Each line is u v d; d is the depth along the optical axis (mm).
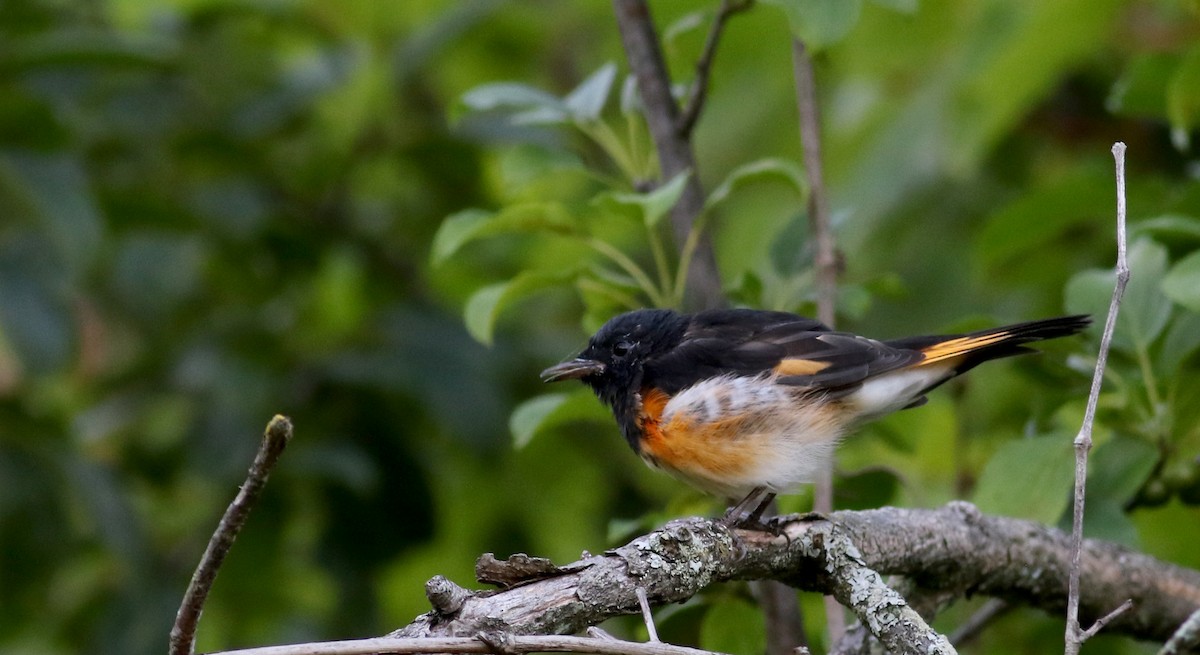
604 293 8078
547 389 12039
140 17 12305
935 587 6906
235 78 12172
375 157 12422
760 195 12367
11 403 10820
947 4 10914
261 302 12211
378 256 12359
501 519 12344
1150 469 7242
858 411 7422
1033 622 9039
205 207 11562
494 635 4781
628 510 12516
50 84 11422
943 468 9664
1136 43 10523
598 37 14391
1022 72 9781
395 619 12734
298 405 11195
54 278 10781
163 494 12086
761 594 7617
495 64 13945
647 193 8055
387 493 11250
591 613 5426
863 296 7957
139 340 12438
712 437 7211
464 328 11750
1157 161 11539
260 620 11602
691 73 9148
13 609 11125
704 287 8289
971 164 10516
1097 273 7703
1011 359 8211
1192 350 7289
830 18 6859
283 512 11109
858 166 11508
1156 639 7359
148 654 10961
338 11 12414
